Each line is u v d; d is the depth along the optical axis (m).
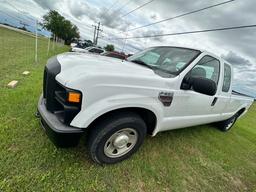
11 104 3.37
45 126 1.94
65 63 2.10
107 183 2.10
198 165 2.99
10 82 4.48
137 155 2.72
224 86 3.60
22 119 2.93
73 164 2.22
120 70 2.13
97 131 2.05
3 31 30.02
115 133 2.18
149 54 3.45
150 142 3.22
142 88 2.13
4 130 2.54
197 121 3.31
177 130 4.10
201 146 3.66
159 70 2.81
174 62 2.88
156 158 2.80
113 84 1.93
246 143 4.72
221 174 2.95
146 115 2.46
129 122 2.17
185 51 3.08
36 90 4.39
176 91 2.49
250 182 2.99
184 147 3.40
